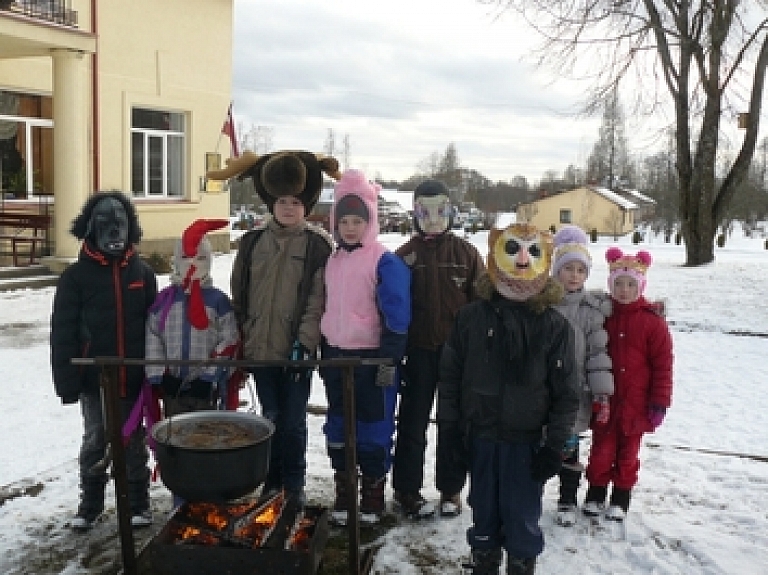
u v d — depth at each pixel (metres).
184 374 3.48
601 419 3.59
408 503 3.75
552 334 2.93
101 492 3.56
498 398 2.94
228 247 17.98
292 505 3.19
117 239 3.34
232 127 17.36
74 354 3.35
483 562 3.04
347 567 3.25
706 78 17.11
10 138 13.08
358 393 3.51
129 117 14.84
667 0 16.80
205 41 16.58
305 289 3.56
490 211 54.19
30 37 11.25
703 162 17.62
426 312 3.65
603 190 51.25
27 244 13.52
